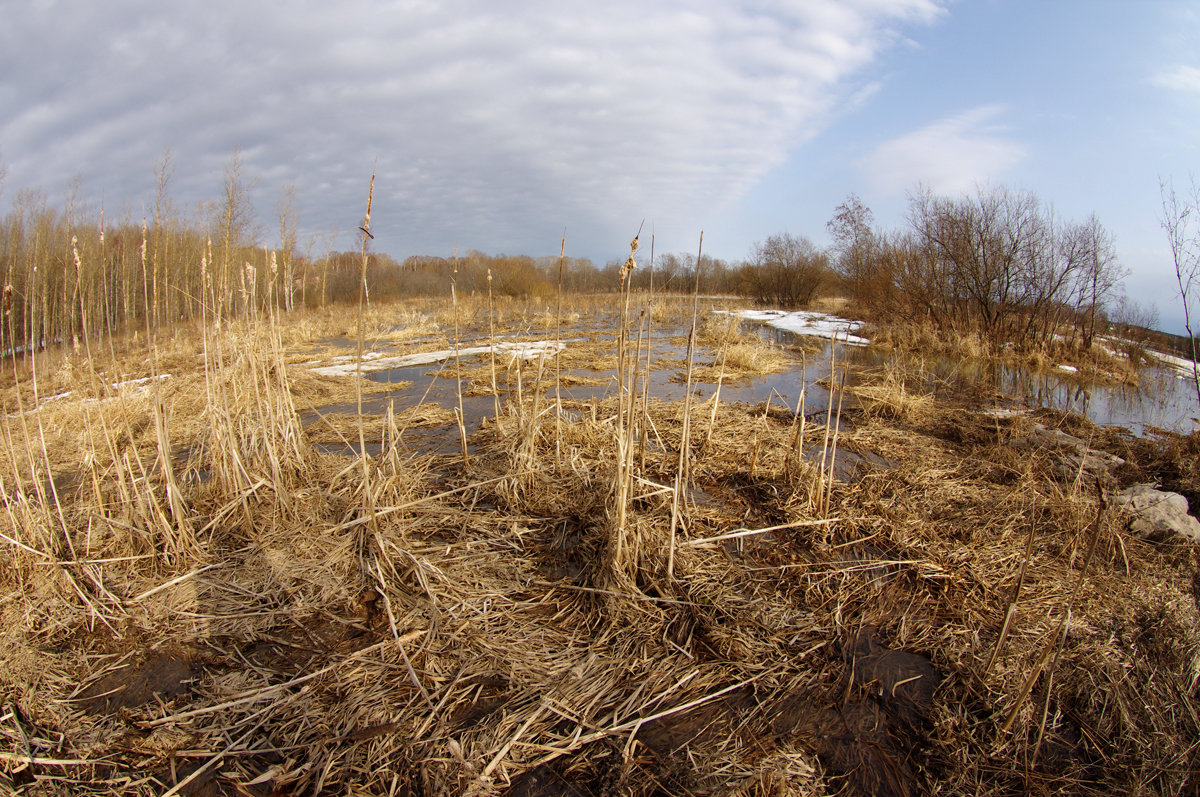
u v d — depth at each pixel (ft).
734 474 18.11
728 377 35.35
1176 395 33.78
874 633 10.75
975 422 25.71
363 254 11.67
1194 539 13.94
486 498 15.78
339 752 7.89
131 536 12.70
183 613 11.05
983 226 49.80
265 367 18.39
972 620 11.00
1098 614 11.18
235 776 7.66
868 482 17.54
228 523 13.99
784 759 7.88
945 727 8.54
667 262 118.73
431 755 7.82
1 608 11.12
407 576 11.78
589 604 11.18
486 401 29.43
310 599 11.40
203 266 14.94
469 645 9.96
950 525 14.80
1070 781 7.73
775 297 98.58
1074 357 44.75
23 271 32.78
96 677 9.57
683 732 8.37
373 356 44.55
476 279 97.30
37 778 7.66
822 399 30.25
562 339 54.03
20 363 35.01
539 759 7.81
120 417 21.61
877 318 62.34
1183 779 7.71
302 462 16.83
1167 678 9.45
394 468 14.76
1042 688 9.29
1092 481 17.57
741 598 11.37
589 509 14.60
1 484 11.87
